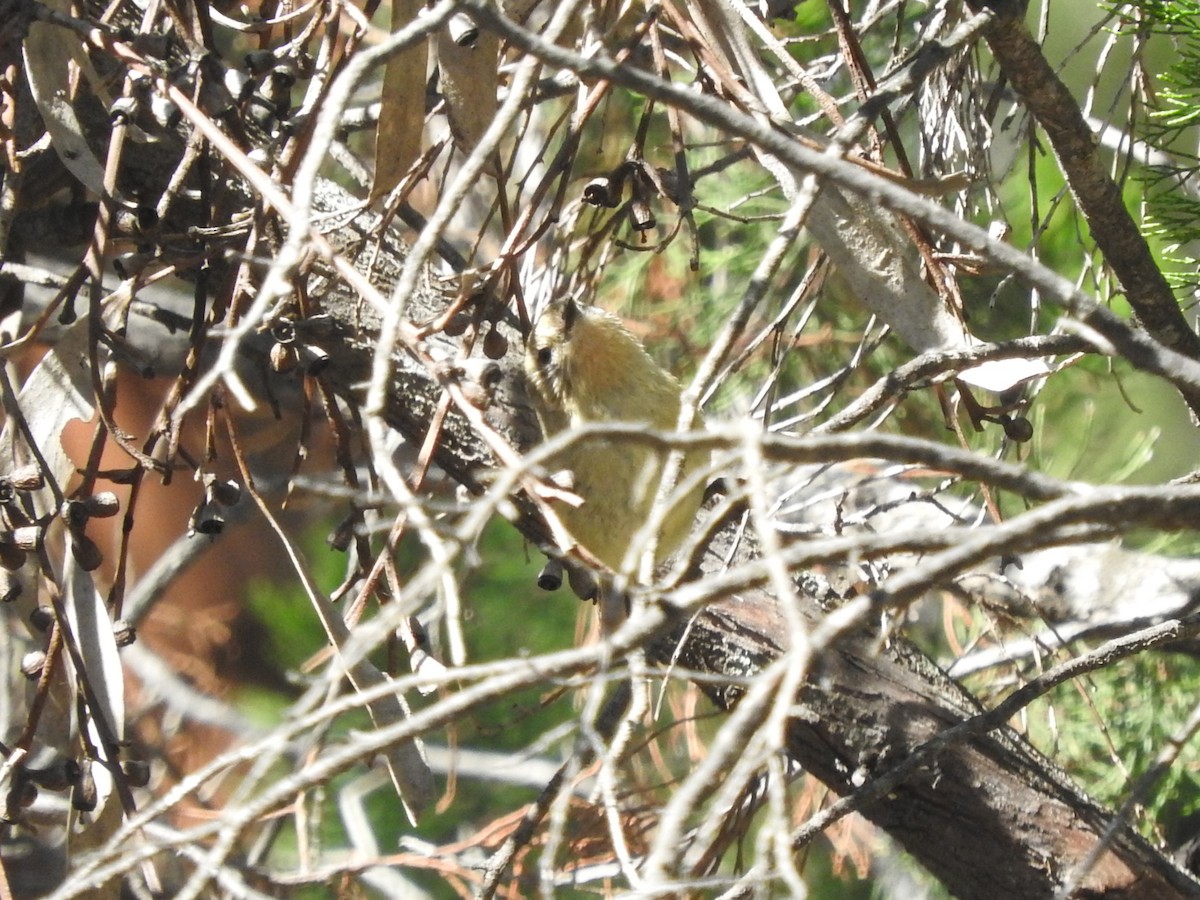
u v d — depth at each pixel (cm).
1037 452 615
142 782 360
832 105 351
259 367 450
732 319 281
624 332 456
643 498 423
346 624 341
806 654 203
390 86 361
